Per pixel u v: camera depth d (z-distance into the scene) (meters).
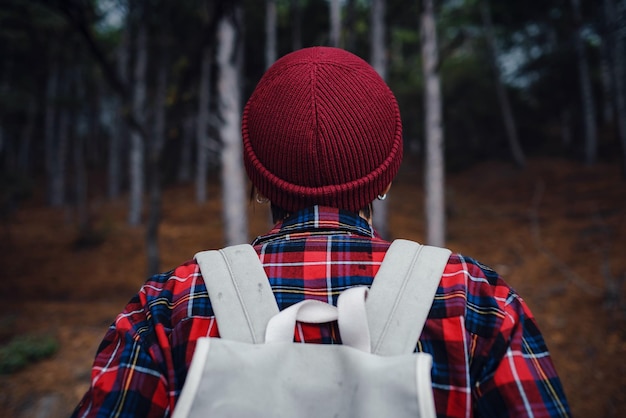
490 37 20.39
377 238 0.80
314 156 0.73
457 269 0.70
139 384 0.67
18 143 29.12
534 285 6.95
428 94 6.67
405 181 21.53
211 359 0.62
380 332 0.65
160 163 5.81
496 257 9.12
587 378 4.40
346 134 0.73
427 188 6.70
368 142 0.74
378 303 0.66
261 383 0.62
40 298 8.63
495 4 18.62
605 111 22.62
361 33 10.36
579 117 21.95
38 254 12.02
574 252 8.16
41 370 5.24
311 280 0.72
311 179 0.75
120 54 16.67
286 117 0.74
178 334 0.70
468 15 18.53
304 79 0.74
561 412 0.61
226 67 5.51
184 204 17.97
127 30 15.77
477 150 24.02
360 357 0.61
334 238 0.75
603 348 4.76
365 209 0.84
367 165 0.75
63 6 4.26
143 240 13.09
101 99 26.88
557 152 21.28
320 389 0.61
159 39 14.59
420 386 0.57
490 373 0.63
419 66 21.94
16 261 11.31
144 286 0.79
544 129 24.30
